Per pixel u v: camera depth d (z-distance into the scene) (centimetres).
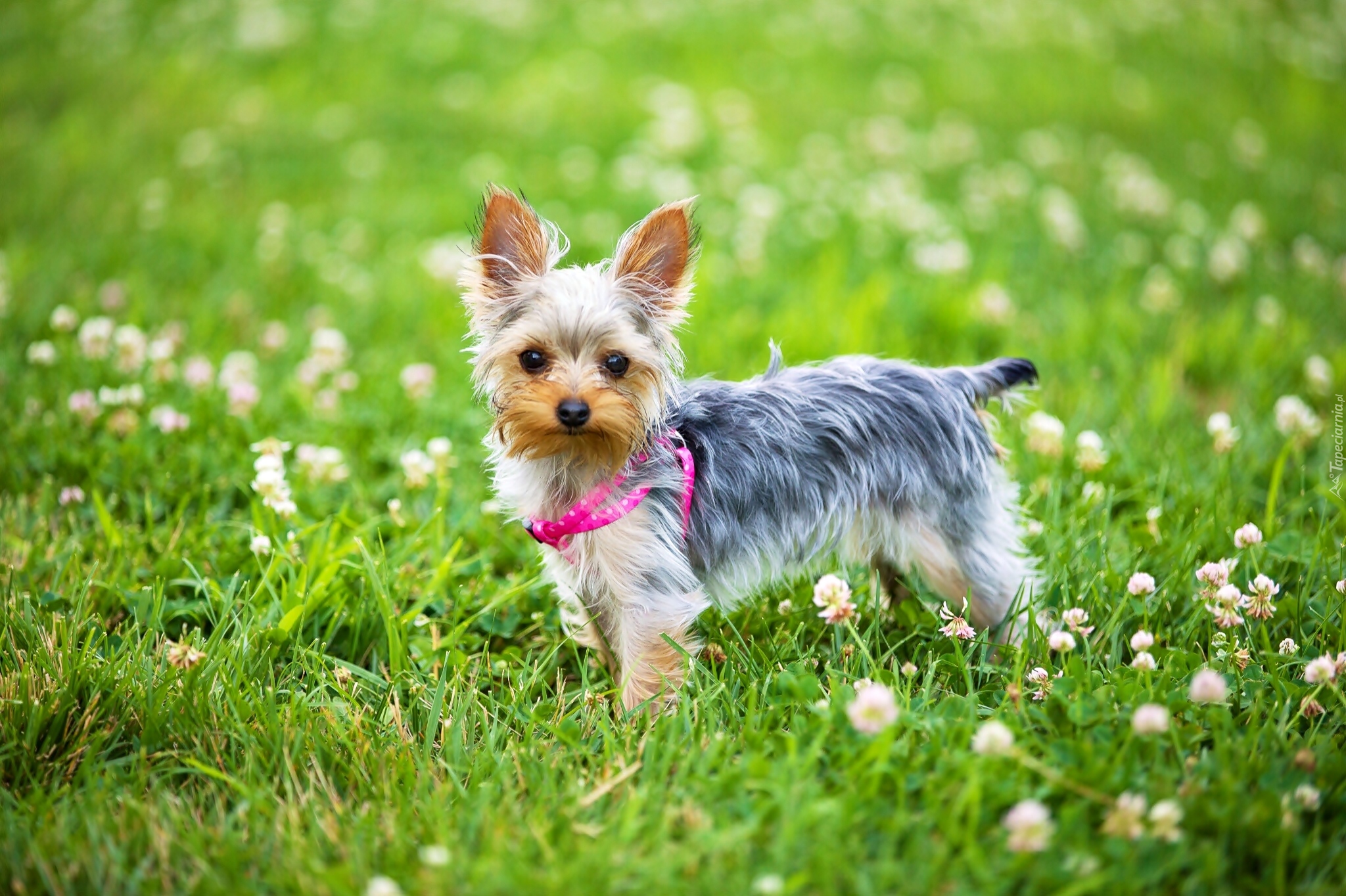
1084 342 691
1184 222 929
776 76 1326
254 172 1028
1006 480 431
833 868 266
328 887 270
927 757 301
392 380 639
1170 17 1623
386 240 892
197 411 556
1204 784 293
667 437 375
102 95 1209
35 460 509
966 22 1573
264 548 408
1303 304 759
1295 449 530
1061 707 320
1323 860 279
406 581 428
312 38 1387
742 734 327
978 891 260
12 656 369
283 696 363
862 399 391
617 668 399
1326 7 1695
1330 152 1170
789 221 907
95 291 751
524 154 1071
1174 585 412
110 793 313
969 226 920
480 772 322
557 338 360
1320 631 379
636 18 1493
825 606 397
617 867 270
